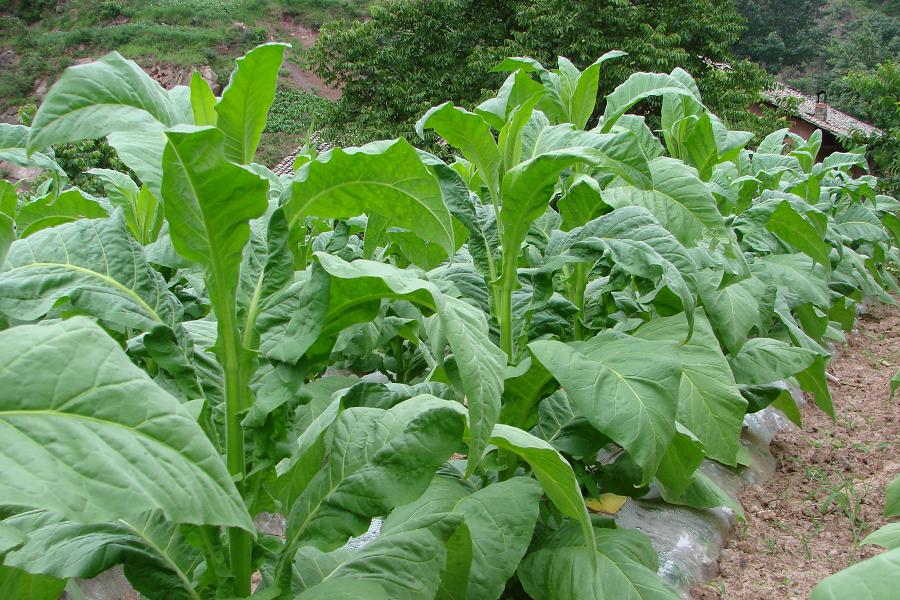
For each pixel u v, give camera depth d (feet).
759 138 60.75
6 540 2.72
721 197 10.53
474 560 5.71
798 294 13.09
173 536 4.72
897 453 12.33
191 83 4.54
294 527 4.83
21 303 4.66
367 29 73.05
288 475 5.22
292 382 4.43
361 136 69.31
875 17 181.16
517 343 7.56
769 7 177.06
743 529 9.92
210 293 4.32
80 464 2.62
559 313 7.76
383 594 4.40
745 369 10.14
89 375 2.89
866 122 93.30
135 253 5.14
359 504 4.74
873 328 21.35
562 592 6.32
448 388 6.99
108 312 4.65
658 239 7.22
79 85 3.90
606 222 7.59
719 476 10.83
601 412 6.12
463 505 6.07
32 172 74.23
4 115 130.52
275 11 165.78
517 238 7.09
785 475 11.80
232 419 4.52
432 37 72.02
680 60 65.62
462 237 7.83
